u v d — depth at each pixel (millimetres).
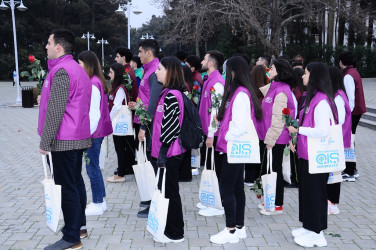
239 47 27766
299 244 3605
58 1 55281
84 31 56625
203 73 6754
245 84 3471
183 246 3615
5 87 33719
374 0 24297
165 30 26922
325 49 26625
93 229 4008
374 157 7797
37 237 3805
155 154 3812
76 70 3281
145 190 4395
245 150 3447
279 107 4133
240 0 19844
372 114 12602
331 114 3424
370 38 28906
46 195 3367
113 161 7273
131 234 3891
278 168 4391
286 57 5480
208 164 4754
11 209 4609
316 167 3369
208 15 21422
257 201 5008
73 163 3355
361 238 3822
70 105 3232
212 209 4473
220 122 3697
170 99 3398
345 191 5453
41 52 47562
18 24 48500
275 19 20922
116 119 5422
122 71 5316
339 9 20219
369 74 27297
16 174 6273
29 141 9430
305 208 3559
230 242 3674
